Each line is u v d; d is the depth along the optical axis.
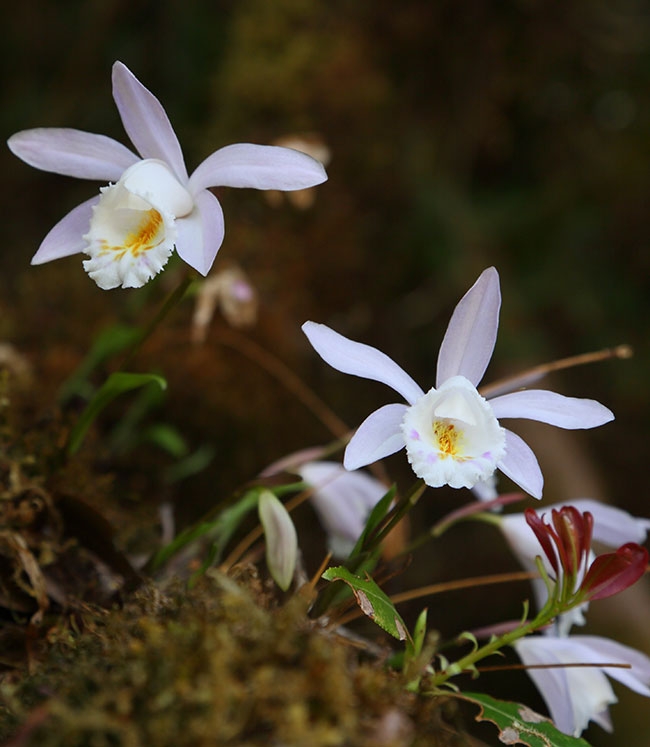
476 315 0.42
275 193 0.61
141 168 0.43
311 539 0.62
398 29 0.91
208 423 0.64
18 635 0.44
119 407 0.61
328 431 0.71
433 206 0.90
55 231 0.45
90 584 0.46
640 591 0.72
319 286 0.81
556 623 0.45
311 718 0.37
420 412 0.41
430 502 0.85
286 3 0.88
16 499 0.47
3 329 0.63
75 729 0.37
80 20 1.09
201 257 0.43
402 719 0.38
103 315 0.65
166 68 1.04
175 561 0.48
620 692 0.65
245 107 0.85
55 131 0.44
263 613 0.38
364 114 0.87
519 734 0.41
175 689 0.37
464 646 0.73
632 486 0.93
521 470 0.42
